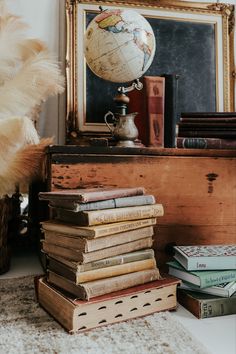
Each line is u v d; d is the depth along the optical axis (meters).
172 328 0.66
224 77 1.42
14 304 0.75
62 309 0.66
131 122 1.02
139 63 0.98
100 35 0.96
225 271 0.79
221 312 0.75
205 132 1.06
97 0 1.31
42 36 1.33
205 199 0.96
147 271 0.75
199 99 1.39
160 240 0.95
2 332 0.63
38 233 1.15
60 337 0.62
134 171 0.91
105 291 0.67
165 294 0.75
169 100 1.08
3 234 0.96
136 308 0.70
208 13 1.42
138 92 1.11
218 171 0.97
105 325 0.66
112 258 0.69
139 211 0.72
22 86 1.01
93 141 0.91
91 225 0.66
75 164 0.87
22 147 0.97
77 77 1.29
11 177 0.96
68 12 1.29
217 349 0.60
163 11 1.37
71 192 0.71
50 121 1.34
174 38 1.37
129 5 1.34
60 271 0.71
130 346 0.59
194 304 0.75
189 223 0.96
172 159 0.94
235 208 0.99
